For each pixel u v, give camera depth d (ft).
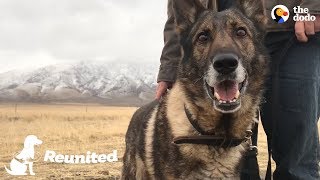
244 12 1.83
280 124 1.87
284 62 1.85
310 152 1.90
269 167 1.90
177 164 1.63
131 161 2.13
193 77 1.67
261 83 1.73
